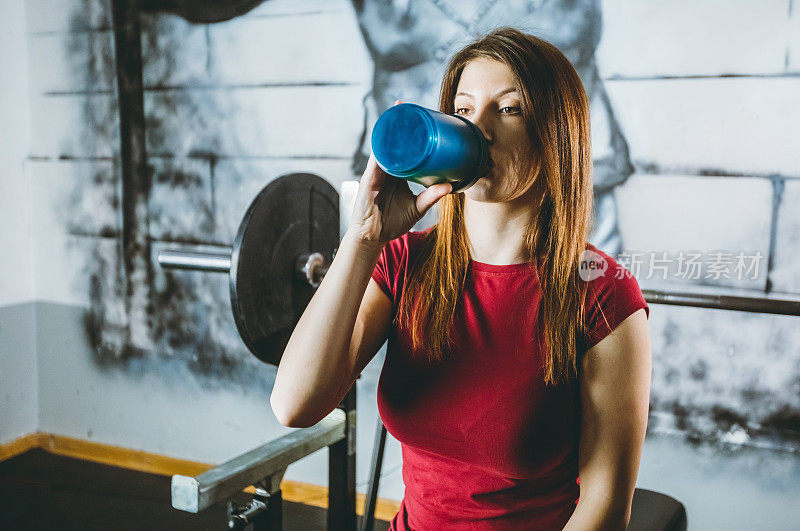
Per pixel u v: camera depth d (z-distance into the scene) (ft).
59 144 8.41
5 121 8.31
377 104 6.93
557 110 2.28
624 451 2.42
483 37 2.40
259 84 7.38
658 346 6.20
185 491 2.84
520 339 2.47
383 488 7.27
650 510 3.71
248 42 7.35
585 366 2.46
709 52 5.70
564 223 2.38
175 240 8.05
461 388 2.51
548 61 2.28
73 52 8.15
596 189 6.25
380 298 2.79
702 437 6.16
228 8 7.36
